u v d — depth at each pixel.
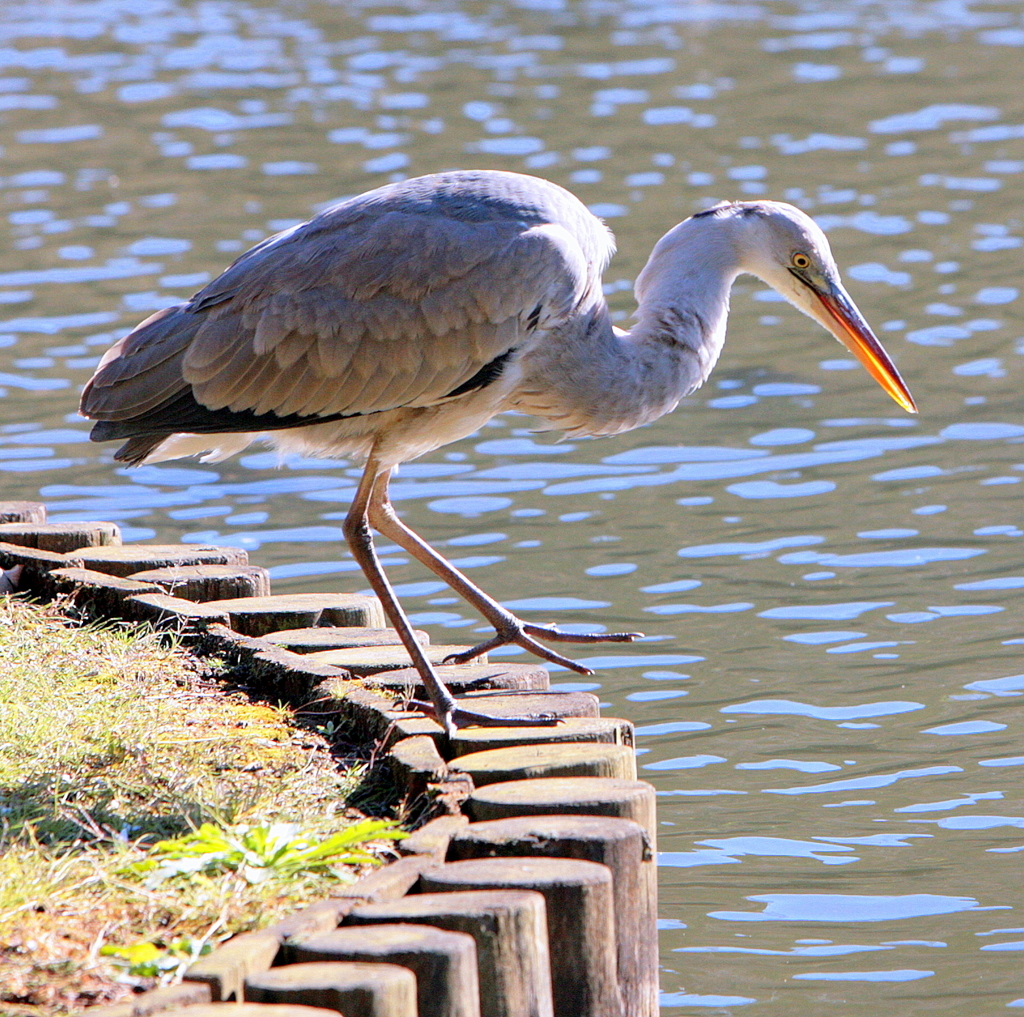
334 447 9.86
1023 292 22.09
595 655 12.53
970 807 10.13
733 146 30.38
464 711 8.45
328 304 9.20
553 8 45.22
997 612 13.05
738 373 19.73
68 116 33.19
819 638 12.70
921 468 16.36
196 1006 5.68
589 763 7.71
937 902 9.06
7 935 6.18
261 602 10.46
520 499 15.91
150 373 9.39
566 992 6.59
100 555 11.12
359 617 10.45
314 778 7.95
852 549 14.40
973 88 35.19
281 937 6.11
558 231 9.49
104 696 8.77
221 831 7.16
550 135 31.08
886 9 44.94
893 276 23.00
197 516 15.49
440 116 32.62
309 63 38.16
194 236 24.81
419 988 5.97
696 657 12.43
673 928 8.84
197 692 9.09
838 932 8.77
